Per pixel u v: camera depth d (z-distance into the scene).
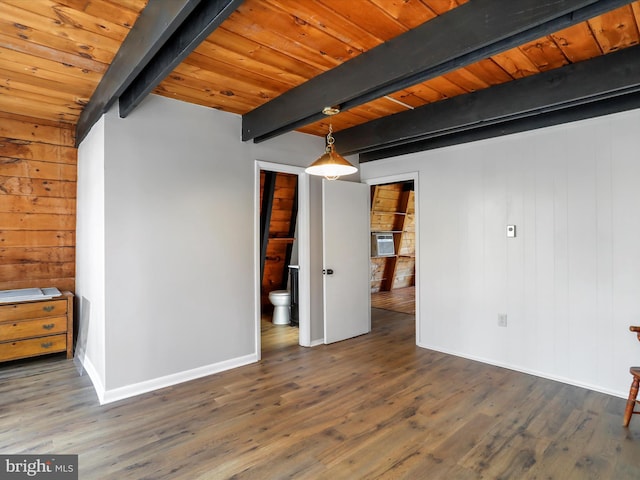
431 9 1.75
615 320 2.83
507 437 2.24
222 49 2.14
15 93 2.81
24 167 3.55
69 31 1.90
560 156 3.09
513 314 3.37
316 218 4.19
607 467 1.95
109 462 1.98
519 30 1.55
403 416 2.49
